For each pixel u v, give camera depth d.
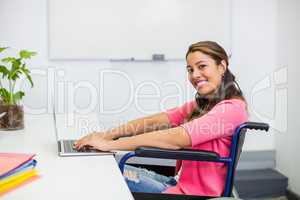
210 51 1.67
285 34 3.08
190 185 1.62
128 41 3.07
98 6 3.00
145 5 3.05
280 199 3.03
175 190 1.62
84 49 3.04
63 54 3.02
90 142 1.59
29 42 2.97
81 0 2.98
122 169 1.48
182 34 3.12
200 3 3.11
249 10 3.18
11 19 2.93
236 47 3.20
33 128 2.07
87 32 3.02
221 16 3.15
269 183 3.05
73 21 2.99
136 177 1.71
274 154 3.31
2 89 1.99
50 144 1.72
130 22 3.05
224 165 1.59
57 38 3.00
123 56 3.08
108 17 3.03
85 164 1.40
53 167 1.36
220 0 3.13
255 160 3.28
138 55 3.10
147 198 1.54
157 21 3.08
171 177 1.83
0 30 2.92
